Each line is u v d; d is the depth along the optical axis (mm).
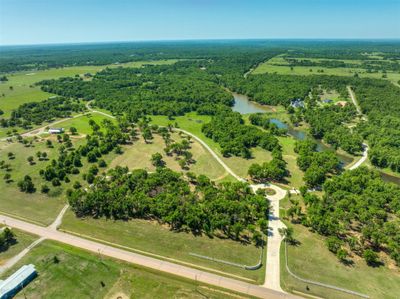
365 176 125250
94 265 83188
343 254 84312
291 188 127125
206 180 122625
